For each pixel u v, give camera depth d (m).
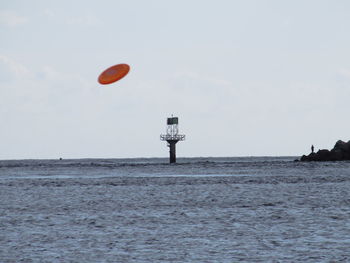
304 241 70.56
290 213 96.81
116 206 111.25
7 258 62.09
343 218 89.75
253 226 82.56
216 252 64.69
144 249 66.44
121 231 78.75
